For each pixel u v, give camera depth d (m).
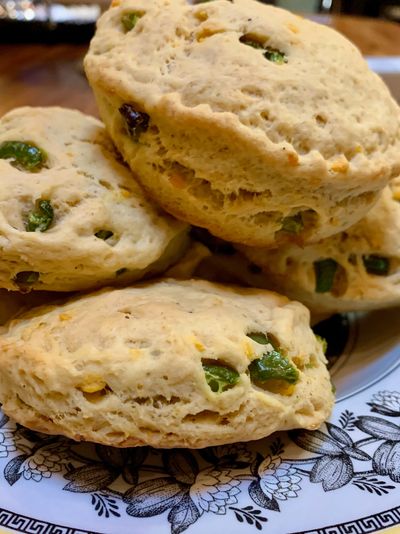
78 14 0.49
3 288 0.17
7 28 0.46
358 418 0.17
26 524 0.14
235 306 0.16
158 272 0.18
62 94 0.35
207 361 0.15
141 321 0.15
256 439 0.15
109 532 0.14
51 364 0.15
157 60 0.16
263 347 0.15
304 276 0.19
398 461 0.16
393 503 0.15
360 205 0.17
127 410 0.14
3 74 0.38
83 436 0.15
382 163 0.16
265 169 0.16
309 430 0.16
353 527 0.14
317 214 0.17
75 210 0.16
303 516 0.14
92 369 0.14
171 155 0.16
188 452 0.16
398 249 0.19
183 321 0.15
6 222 0.16
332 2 0.72
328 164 0.16
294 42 0.16
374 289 0.19
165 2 0.17
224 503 0.15
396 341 0.20
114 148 0.18
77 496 0.15
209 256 0.19
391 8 0.75
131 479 0.15
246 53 0.16
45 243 0.15
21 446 0.16
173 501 0.15
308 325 0.18
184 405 0.14
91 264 0.16
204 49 0.16
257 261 0.19
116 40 0.17
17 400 0.16
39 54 0.43
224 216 0.16
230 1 0.17
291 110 0.16
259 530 0.14
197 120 0.15
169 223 0.17
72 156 0.17
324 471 0.15
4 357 0.15
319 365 0.17
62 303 0.17
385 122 0.17
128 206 0.17
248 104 0.15
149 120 0.16
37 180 0.16
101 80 0.16
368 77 0.17
